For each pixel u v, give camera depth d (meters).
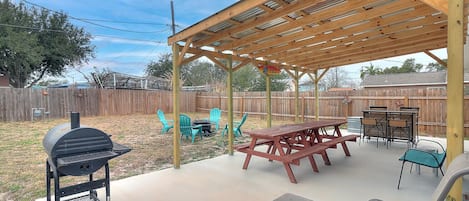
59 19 13.93
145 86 15.48
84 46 15.41
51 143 2.10
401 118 5.26
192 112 14.88
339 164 4.03
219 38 3.90
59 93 10.82
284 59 6.14
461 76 1.69
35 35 12.45
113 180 3.38
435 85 14.38
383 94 8.00
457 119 1.70
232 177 3.44
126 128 8.45
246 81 19.58
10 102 9.65
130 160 4.50
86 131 2.18
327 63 7.04
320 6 3.10
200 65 22.00
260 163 4.13
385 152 4.87
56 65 14.56
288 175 3.25
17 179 3.46
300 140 4.88
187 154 4.95
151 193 2.90
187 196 2.81
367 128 5.80
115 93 12.48
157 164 4.25
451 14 1.74
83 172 2.17
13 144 5.76
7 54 12.06
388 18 3.49
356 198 2.71
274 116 11.16
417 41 4.70
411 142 5.46
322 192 2.88
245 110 12.27
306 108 9.99
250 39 4.09
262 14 3.25
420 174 3.47
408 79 15.95
